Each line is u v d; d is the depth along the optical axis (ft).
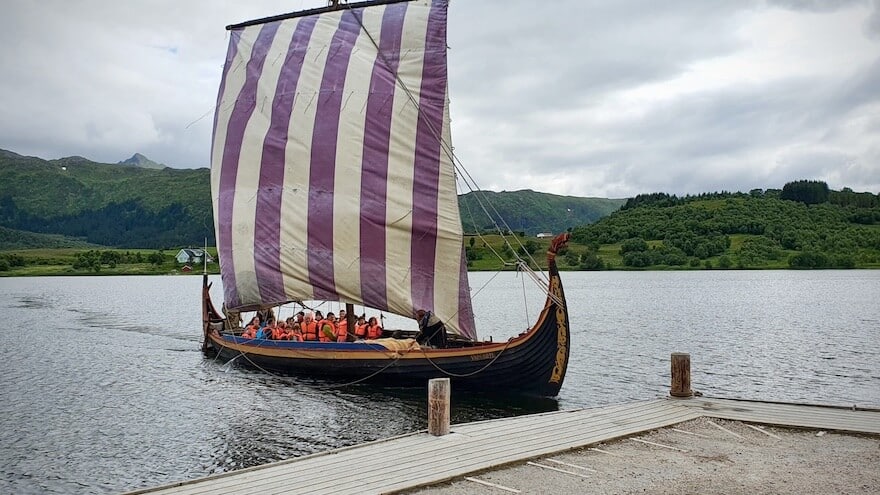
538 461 52.80
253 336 129.90
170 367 135.64
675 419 64.39
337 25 126.11
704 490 46.34
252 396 104.73
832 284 465.06
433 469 50.26
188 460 75.25
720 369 131.34
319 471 50.08
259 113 129.08
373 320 118.32
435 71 113.70
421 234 111.55
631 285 483.10
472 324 110.01
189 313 282.15
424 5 117.50
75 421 92.79
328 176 118.83
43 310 299.38
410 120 114.01
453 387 102.17
